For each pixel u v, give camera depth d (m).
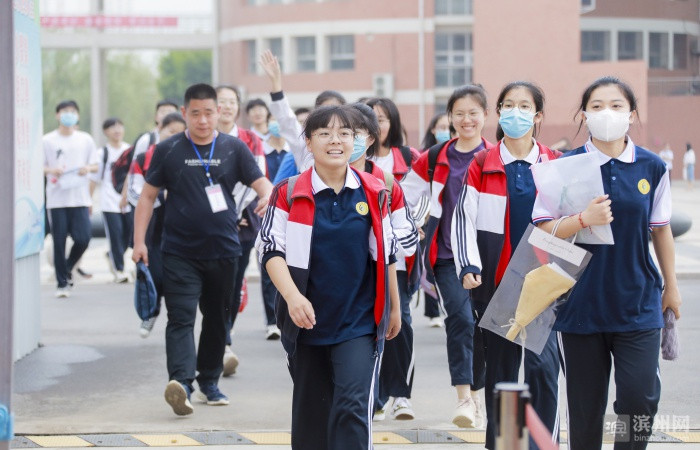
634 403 6.62
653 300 6.73
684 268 21.14
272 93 10.62
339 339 6.55
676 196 49.38
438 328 15.05
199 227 9.48
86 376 11.79
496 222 7.56
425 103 63.22
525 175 7.54
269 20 66.38
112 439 9.03
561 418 9.77
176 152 9.51
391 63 63.22
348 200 6.59
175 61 111.12
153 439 9.02
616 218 6.66
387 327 6.64
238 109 12.09
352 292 6.57
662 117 58.97
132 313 16.58
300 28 65.38
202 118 9.41
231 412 10.01
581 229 6.66
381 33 63.22
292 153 10.85
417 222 9.47
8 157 6.12
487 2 56.44
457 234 7.60
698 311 16.42
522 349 7.59
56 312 16.66
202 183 9.48
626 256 6.67
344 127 6.54
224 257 9.64
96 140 71.75
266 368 12.20
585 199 6.70
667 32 61.09
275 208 6.62
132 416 9.88
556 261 6.75
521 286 7.02
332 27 64.31
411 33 62.81
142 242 9.73
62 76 107.06
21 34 11.78
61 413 10.03
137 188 12.21
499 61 56.47
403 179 9.55
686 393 10.70
